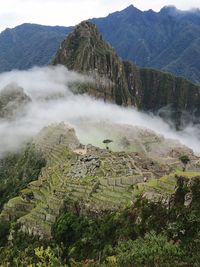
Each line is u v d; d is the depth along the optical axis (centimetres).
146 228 5441
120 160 9162
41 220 7681
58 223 6981
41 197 8988
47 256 4800
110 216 6406
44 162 13750
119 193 7038
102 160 9106
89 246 6144
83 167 8869
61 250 6353
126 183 7356
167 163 10519
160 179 6366
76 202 7331
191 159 11431
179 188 5603
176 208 5288
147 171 8169
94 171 8544
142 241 3969
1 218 8931
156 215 5491
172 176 6103
